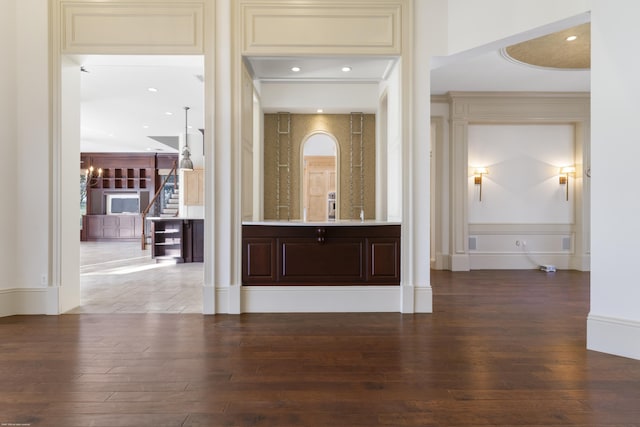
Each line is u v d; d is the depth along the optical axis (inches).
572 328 136.7
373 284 161.3
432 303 171.8
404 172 159.3
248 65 170.4
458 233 274.7
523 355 110.6
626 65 107.9
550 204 284.0
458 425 74.3
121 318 148.7
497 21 142.3
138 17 153.0
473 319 148.3
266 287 159.3
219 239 156.4
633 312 107.7
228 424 74.4
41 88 151.6
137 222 526.3
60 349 114.3
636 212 106.8
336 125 253.9
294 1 155.4
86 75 232.4
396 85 170.9
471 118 272.5
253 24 155.6
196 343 120.1
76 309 162.1
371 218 253.4
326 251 160.9
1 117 148.6
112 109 310.0
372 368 101.3
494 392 87.7
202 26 153.6
